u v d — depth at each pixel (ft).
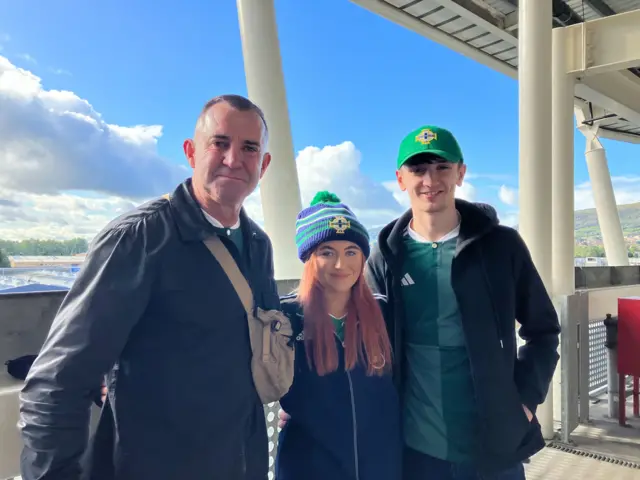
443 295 5.08
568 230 12.30
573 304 11.60
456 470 4.96
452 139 5.04
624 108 16.63
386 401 4.91
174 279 3.66
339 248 4.66
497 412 4.87
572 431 11.55
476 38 21.33
